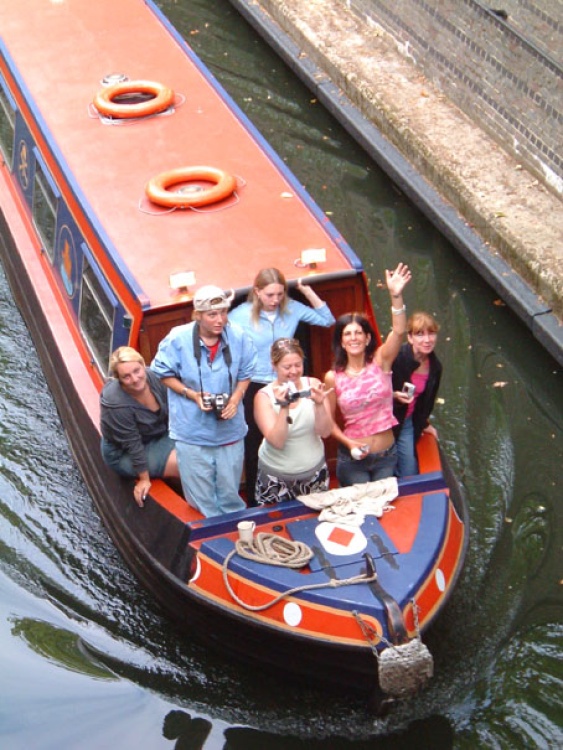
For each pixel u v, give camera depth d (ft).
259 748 21.49
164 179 25.72
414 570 20.45
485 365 30.99
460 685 22.40
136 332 22.61
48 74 30.53
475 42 37.50
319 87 42.80
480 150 37.19
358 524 21.29
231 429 21.53
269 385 21.40
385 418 22.30
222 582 20.79
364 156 40.22
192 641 23.29
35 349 31.42
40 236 30.01
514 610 23.95
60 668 23.07
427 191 36.78
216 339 20.98
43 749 21.52
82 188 26.00
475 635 23.41
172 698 22.38
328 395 22.27
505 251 33.30
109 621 24.04
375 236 36.19
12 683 22.75
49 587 24.95
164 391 22.50
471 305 33.19
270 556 20.61
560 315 31.17
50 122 28.48
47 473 27.86
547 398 30.12
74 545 25.94
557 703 22.07
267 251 23.95
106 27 32.76
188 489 21.89
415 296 33.50
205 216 24.98
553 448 28.43
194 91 29.81
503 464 27.71
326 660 20.39
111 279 23.99
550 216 33.91
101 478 24.80
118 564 25.40
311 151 40.63
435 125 38.58
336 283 23.41
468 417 29.12
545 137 34.68
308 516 21.58
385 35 43.78
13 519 26.61
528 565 25.02
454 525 21.97
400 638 19.63
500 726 21.67
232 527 21.38
